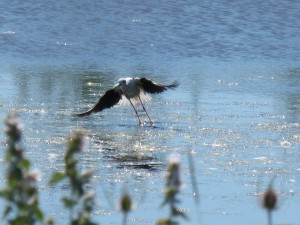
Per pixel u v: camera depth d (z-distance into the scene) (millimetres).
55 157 15477
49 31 31812
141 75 25766
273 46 31188
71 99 21453
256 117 19656
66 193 13133
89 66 27047
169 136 17672
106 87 23453
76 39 31016
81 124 18578
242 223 12305
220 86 23891
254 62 28828
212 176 14633
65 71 25906
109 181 14156
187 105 21047
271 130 18297
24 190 5844
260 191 13812
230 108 20688
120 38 31297
